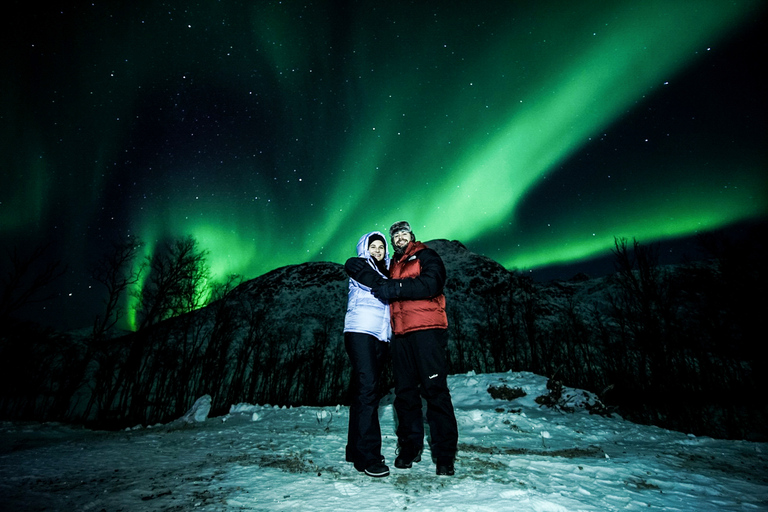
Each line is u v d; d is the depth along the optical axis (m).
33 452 3.20
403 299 2.86
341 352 57.69
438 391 2.69
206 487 2.29
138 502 2.05
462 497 2.11
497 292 77.75
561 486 2.39
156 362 37.41
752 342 21.00
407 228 3.18
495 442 3.96
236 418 5.27
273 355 52.19
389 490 2.23
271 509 1.95
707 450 3.71
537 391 7.30
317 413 5.28
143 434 4.41
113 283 28.48
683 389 23.38
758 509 2.13
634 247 28.20
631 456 3.43
